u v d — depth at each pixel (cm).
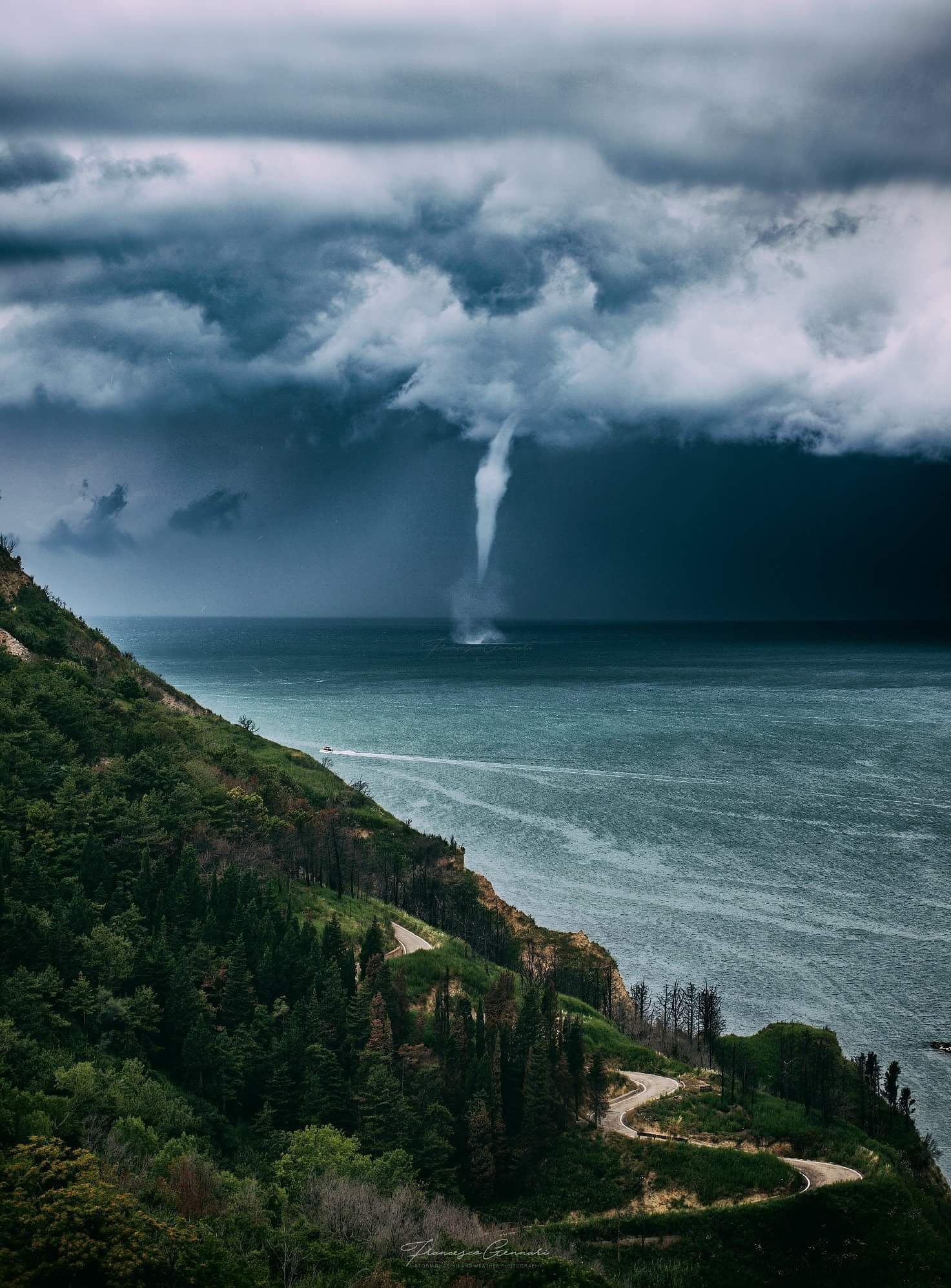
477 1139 11194
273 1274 8019
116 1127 9094
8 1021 10138
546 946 17275
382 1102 10938
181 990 11838
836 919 19225
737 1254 10250
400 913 17000
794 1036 14500
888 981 16650
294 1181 9531
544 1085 11831
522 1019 12550
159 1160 8869
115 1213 7362
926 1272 10181
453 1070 11869
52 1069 9925
